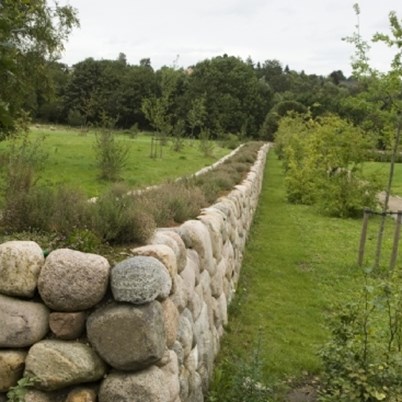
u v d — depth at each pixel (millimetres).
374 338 3969
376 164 20984
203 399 3674
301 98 56344
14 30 2525
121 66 62469
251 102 64188
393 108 7934
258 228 11742
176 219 5062
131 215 3564
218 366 4301
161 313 2654
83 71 57188
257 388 3639
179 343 3109
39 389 2488
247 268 8031
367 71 7957
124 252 3121
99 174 15203
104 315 2516
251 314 5922
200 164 22734
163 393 2564
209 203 6820
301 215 14062
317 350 4500
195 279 3865
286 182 17281
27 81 17328
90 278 2521
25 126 13586
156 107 28844
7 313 2508
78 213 3605
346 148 13812
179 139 29047
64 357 2461
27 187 6258
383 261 8836
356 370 3572
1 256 2555
